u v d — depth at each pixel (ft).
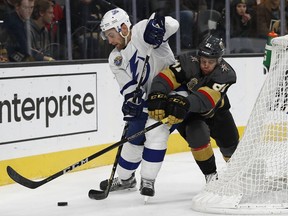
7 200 29.22
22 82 32.96
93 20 37.60
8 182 32.55
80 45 36.96
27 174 33.35
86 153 36.19
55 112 34.55
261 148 26.04
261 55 45.42
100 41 38.01
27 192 30.66
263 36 46.44
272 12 46.83
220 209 25.43
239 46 45.09
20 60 34.06
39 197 29.58
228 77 26.21
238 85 44.11
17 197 29.73
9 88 32.45
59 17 35.86
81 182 32.71
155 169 26.61
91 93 36.37
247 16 45.37
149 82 27.27
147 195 26.63
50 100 34.27
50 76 34.24
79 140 35.81
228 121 28.32
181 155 40.37
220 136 28.58
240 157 26.11
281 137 26.32
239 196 25.43
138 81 27.07
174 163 37.45
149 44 26.32
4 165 32.37
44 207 27.71
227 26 44.39
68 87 35.14
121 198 28.58
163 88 26.25
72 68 35.32
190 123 27.37
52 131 34.42
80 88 35.76
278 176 26.04
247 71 44.65
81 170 35.86
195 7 42.83
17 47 33.96
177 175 33.86
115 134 37.81
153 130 26.48
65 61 34.96
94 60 36.47
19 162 32.99
